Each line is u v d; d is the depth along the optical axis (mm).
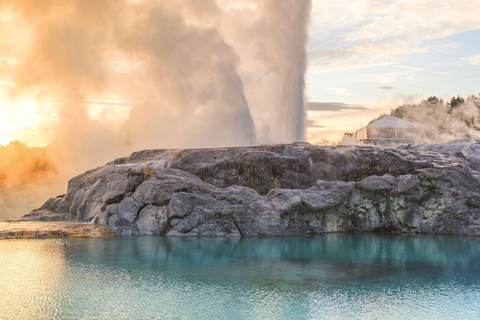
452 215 26391
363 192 28297
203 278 14789
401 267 16594
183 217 25828
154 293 13109
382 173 29797
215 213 25969
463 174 27844
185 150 31562
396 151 31375
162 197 26594
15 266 16578
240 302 12297
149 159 32531
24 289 13547
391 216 27984
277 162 29016
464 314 11438
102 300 12484
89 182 32156
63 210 33281
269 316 11281
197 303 12219
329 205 26672
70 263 17141
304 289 13492
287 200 26672
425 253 19641
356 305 12086
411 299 12609
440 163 29391
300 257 18625
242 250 20344
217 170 29375
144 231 26344
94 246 21219
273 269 16234
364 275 15289
